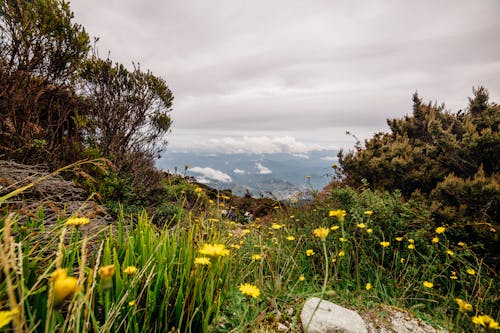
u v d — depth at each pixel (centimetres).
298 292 190
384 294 204
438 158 420
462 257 227
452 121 486
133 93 512
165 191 488
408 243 246
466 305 113
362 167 477
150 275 117
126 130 504
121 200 363
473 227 271
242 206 631
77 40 357
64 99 435
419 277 225
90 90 474
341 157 535
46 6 334
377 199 283
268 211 567
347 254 235
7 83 315
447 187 335
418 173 407
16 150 288
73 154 363
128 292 111
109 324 106
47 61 352
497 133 337
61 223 144
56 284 65
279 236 290
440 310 186
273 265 228
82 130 460
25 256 105
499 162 341
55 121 406
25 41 321
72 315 86
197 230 188
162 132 569
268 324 153
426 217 271
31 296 105
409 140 534
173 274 143
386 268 237
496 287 207
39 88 354
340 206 293
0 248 73
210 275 134
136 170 470
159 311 122
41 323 100
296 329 153
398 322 174
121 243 144
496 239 246
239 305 155
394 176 436
